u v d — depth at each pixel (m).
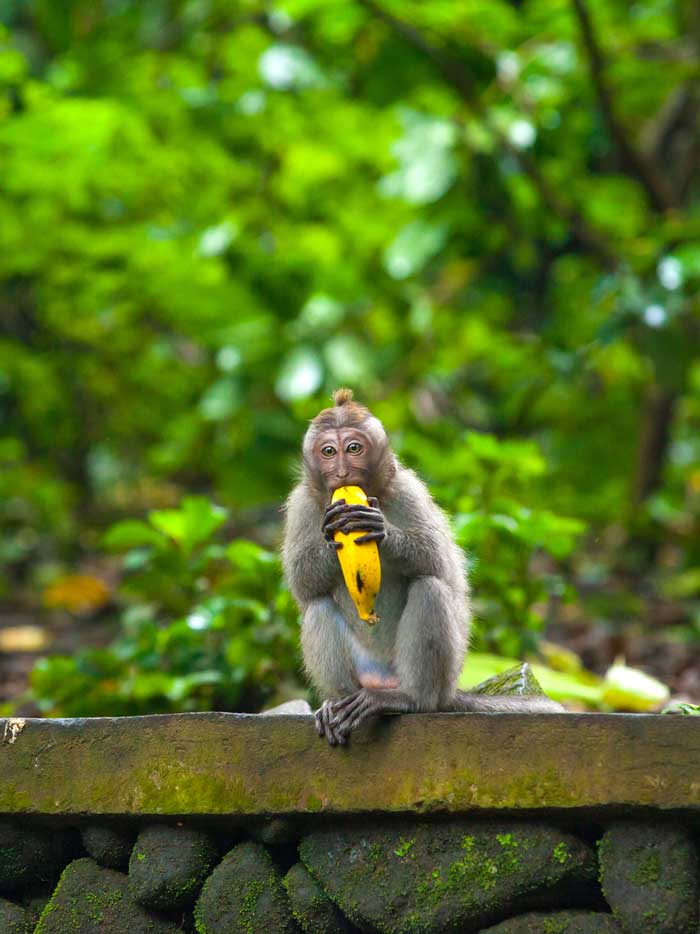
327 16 10.72
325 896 4.49
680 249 9.54
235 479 11.90
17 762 4.73
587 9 9.70
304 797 4.44
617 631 9.87
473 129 10.20
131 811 4.59
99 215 12.10
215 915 4.57
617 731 4.16
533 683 5.29
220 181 11.70
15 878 4.87
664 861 4.12
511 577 7.46
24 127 10.33
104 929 4.70
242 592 7.27
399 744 4.38
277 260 11.26
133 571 11.80
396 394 11.66
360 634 5.05
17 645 10.59
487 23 10.30
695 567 12.06
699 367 12.23
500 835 4.29
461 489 7.85
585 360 10.34
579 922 4.20
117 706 6.84
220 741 4.56
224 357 11.05
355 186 12.25
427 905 4.33
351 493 4.64
